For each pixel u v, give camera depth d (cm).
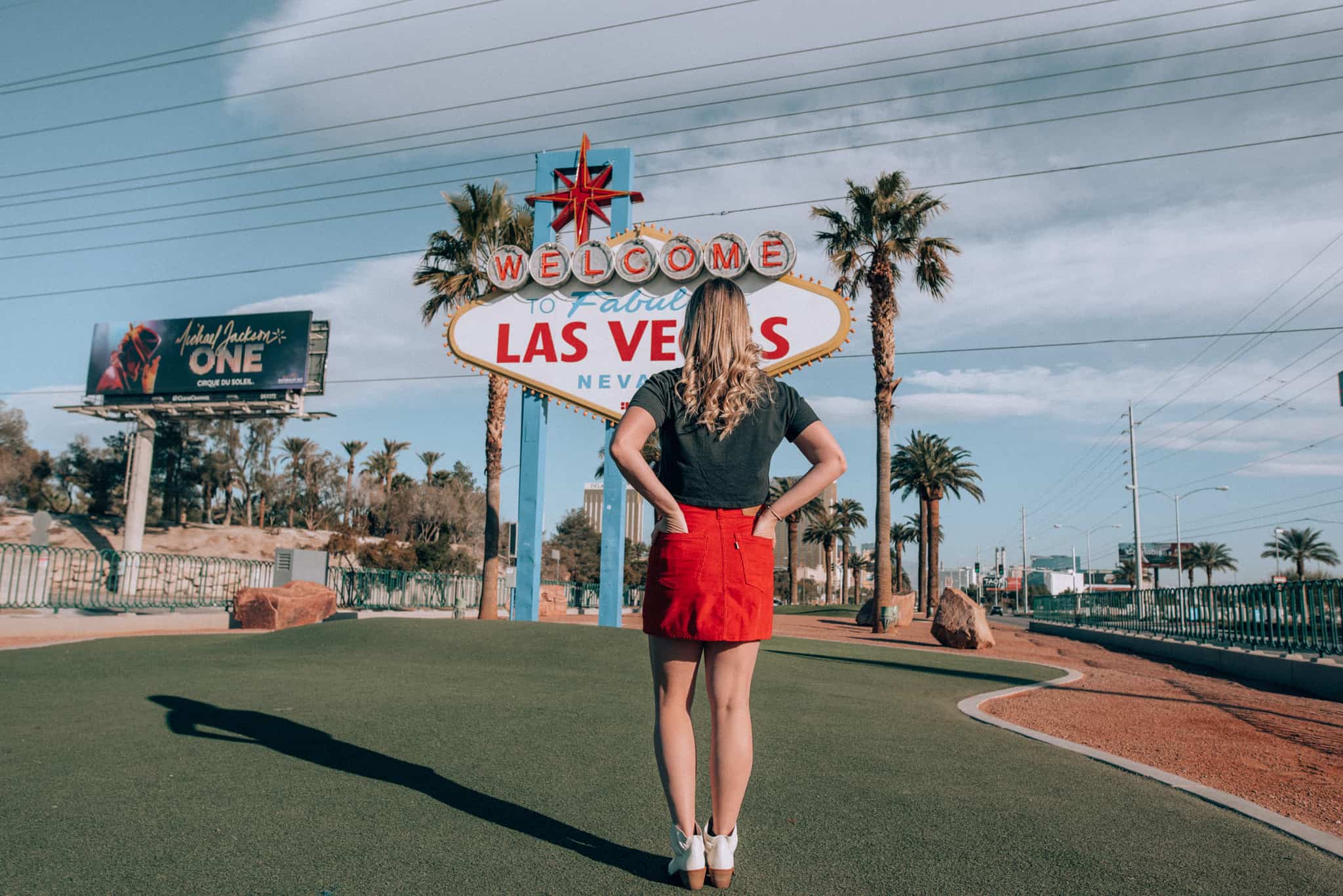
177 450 4469
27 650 822
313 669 740
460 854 253
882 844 281
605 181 1587
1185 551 8400
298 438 5375
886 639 2125
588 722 511
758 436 235
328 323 3309
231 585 1866
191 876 227
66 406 3294
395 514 5300
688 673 235
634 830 288
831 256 2522
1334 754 567
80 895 211
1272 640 1275
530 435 1496
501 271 1359
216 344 3278
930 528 4659
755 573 231
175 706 509
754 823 302
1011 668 1235
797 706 639
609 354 1321
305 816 287
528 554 1462
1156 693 941
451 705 549
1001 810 332
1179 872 262
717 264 1282
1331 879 260
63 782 322
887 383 2488
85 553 1420
